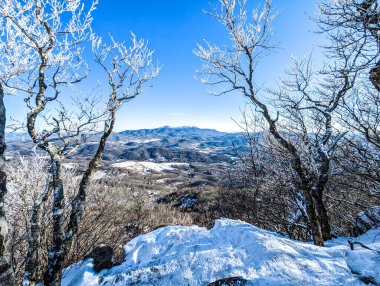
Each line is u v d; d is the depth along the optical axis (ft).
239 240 15.97
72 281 14.65
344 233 28.32
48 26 12.72
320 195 20.76
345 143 23.63
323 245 17.25
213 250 15.12
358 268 12.80
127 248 18.42
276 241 15.15
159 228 21.33
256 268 12.94
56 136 13.01
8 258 5.49
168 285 12.94
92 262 15.90
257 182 25.77
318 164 20.67
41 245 15.79
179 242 17.54
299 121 25.18
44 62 12.58
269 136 24.39
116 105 14.24
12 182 18.29
